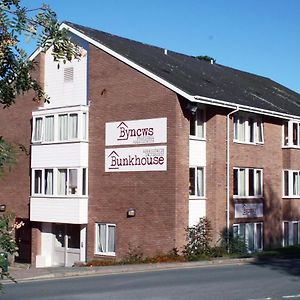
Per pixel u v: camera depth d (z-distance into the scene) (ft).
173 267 74.54
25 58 22.12
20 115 103.55
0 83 21.91
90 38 95.04
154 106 88.38
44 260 99.30
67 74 97.66
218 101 89.86
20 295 49.06
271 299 45.60
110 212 91.91
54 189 96.07
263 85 125.90
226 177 94.02
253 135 101.45
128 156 90.53
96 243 93.09
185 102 87.86
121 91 91.76
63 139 96.07
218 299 45.75
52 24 21.98
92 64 95.09
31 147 100.01
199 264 77.56
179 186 86.48
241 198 97.04
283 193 107.65
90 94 94.99
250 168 99.76
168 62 103.96
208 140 92.89
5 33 21.31
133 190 89.86
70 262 96.78
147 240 88.07
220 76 113.60
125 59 91.09
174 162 86.07
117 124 91.86
